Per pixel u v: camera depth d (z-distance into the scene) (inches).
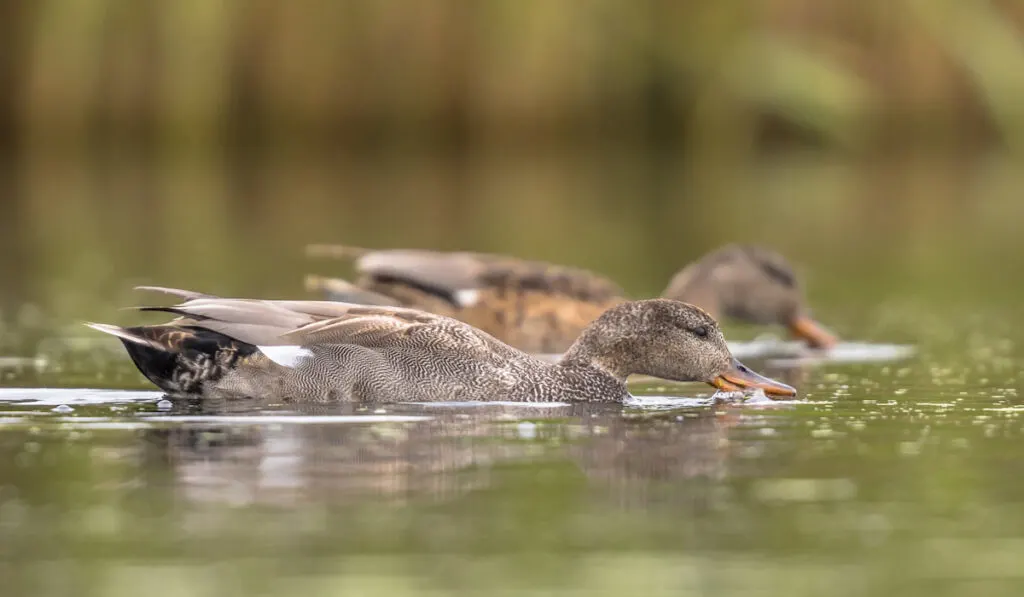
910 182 1293.1
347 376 410.6
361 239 896.9
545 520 281.7
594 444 350.0
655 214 1058.7
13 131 1253.7
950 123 1384.1
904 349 563.2
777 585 246.2
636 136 1382.9
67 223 983.0
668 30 1337.4
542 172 1320.1
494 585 245.8
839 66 1338.6
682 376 438.3
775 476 316.8
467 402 412.5
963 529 277.1
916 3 1307.8
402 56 1278.3
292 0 1256.8
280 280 743.7
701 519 283.6
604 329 436.8
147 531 272.8
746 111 1409.9
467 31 1283.2
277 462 326.3
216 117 1268.5
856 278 791.7
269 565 254.2
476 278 590.9
